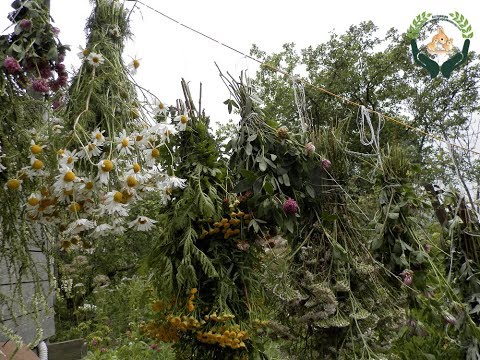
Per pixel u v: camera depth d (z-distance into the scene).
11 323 1.99
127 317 4.78
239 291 1.88
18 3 1.39
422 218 2.27
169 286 1.79
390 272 2.00
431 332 2.31
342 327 1.83
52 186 1.41
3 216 1.33
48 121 1.40
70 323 5.73
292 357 1.86
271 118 2.08
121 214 1.49
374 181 2.13
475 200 2.48
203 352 1.90
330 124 2.17
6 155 1.31
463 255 2.38
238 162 2.00
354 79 11.19
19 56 1.34
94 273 5.42
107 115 1.57
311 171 1.99
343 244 1.97
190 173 1.89
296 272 1.89
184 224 1.84
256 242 1.90
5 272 1.79
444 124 10.72
